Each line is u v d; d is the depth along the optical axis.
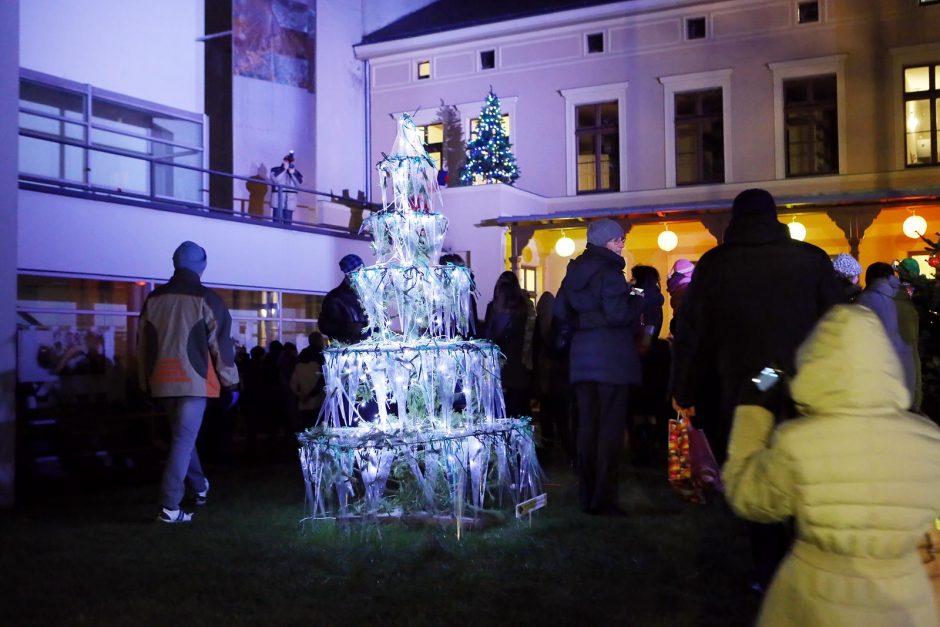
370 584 5.10
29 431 11.84
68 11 16.80
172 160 17.97
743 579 5.01
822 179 22.41
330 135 24.42
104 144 16.61
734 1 23.11
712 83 23.39
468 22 25.20
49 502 8.34
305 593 4.98
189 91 19.47
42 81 15.55
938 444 2.55
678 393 4.81
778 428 2.67
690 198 23.53
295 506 7.66
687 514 6.77
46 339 12.34
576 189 24.69
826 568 2.54
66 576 5.43
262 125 21.42
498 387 7.25
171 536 6.52
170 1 19.03
